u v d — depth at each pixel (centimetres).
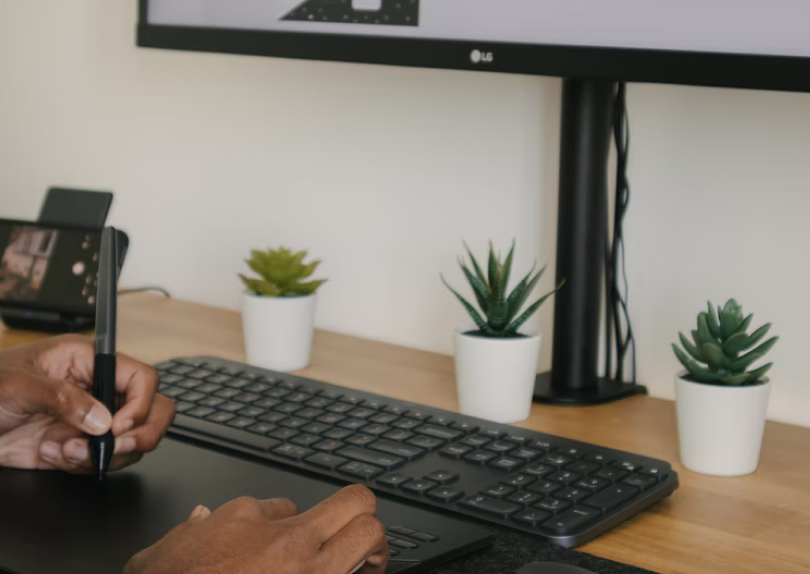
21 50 163
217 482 72
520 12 93
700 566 63
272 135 134
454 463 76
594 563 62
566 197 100
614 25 88
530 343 93
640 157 104
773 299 98
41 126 162
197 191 143
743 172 98
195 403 90
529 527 66
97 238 119
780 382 98
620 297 108
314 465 76
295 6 108
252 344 109
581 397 100
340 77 126
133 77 148
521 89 112
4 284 122
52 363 79
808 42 78
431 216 121
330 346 123
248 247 139
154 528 63
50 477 73
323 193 130
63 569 57
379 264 126
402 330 125
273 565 52
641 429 93
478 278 98
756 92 96
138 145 149
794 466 84
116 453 73
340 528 56
